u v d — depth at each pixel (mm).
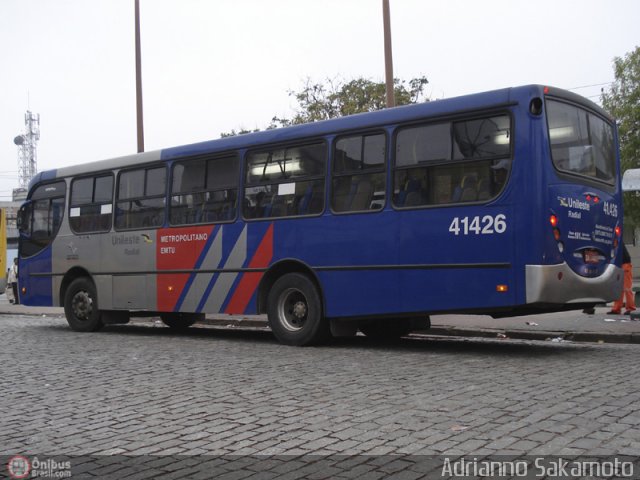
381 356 9492
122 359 9594
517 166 8789
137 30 23125
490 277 8922
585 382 7137
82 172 14352
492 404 6102
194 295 12211
